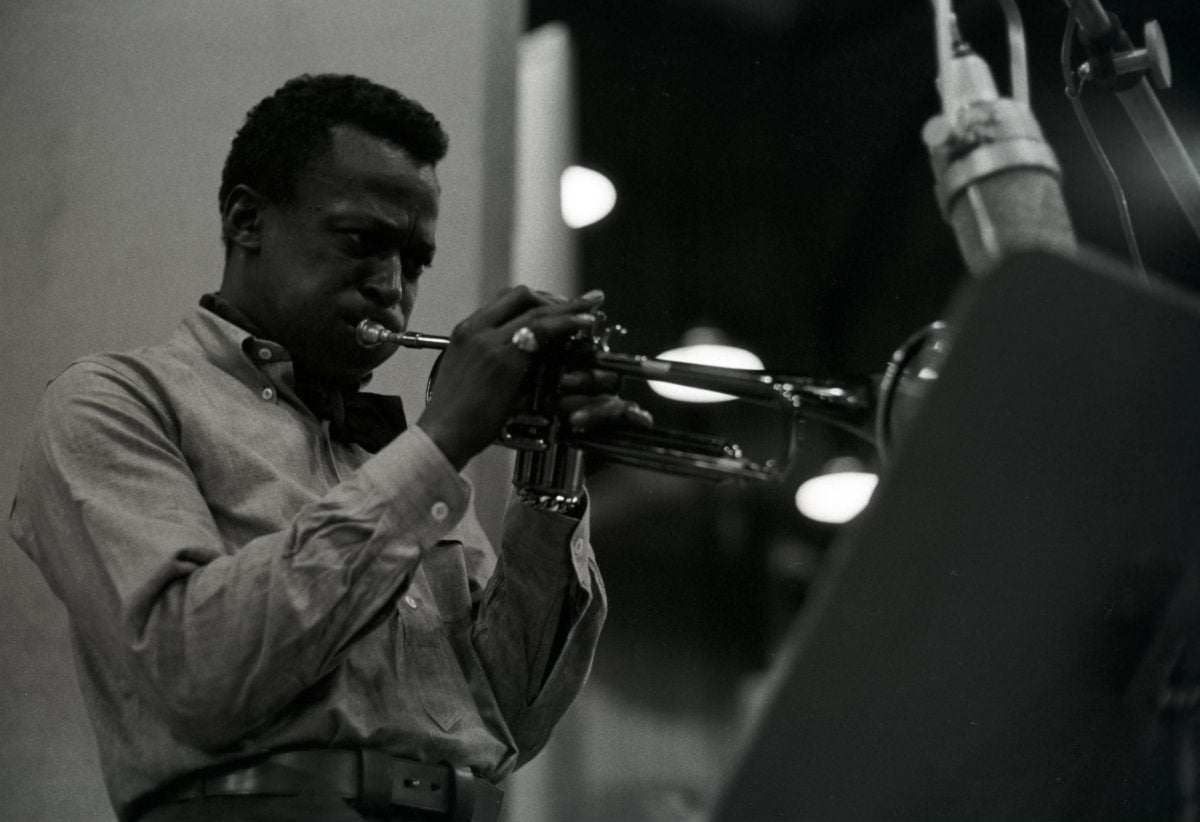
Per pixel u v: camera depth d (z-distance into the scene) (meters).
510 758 1.97
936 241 4.16
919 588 1.13
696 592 4.57
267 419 1.95
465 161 3.18
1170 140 1.85
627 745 4.38
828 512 4.02
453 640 2.01
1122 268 1.07
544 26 4.11
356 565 1.64
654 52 4.23
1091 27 1.81
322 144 2.07
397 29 3.21
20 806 2.69
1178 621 1.25
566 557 2.02
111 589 1.68
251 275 2.08
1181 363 1.13
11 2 3.15
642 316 4.43
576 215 4.24
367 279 2.03
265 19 3.14
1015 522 1.15
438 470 1.68
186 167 3.03
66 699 2.75
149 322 2.94
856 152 4.18
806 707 1.13
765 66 4.21
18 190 3.04
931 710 1.20
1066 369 1.10
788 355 4.40
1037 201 1.38
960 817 1.28
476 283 3.11
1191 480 1.19
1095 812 1.35
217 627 1.61
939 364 1.11
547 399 1.83
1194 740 1.28
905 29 3.93
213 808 1.65
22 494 1.87
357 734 1.71
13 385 2.92
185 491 1.77
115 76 3.10
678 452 1.79
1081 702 1.26
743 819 1.15
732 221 4.40
